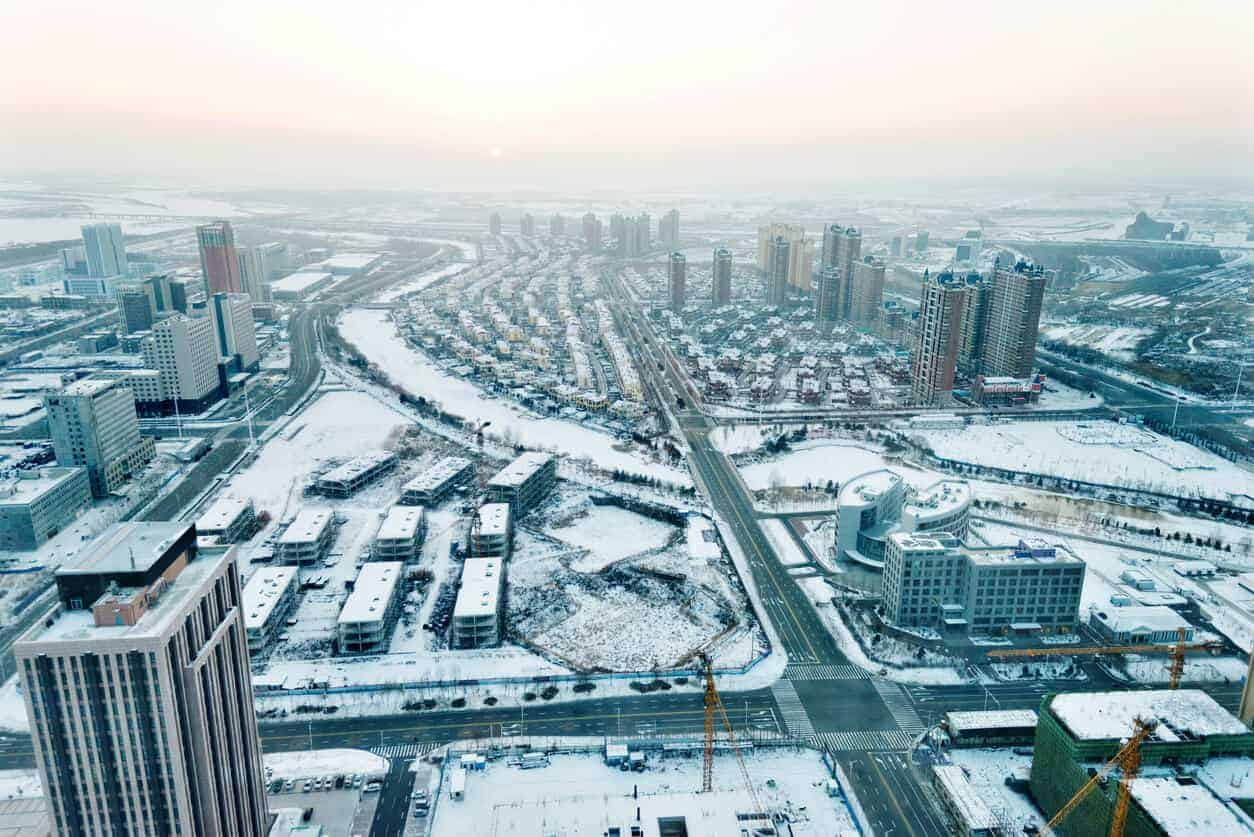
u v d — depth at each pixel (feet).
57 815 618.85
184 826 628.69
